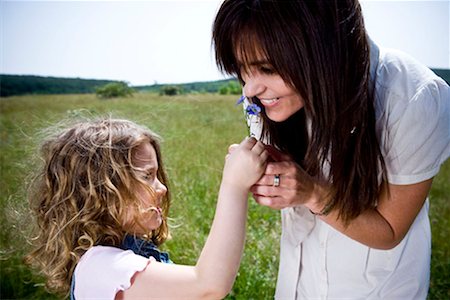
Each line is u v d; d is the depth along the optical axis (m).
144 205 1.11
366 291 1.21
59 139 1.16
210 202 2.86
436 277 2.44
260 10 0.82
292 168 0.99
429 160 1.00
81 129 1.16
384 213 1.06
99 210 1.08
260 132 1.26
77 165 1.10
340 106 0.89
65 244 1.09
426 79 0.99
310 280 1.30
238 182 0.98
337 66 0.86
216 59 0.96
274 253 2.43
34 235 1.25
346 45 0.87
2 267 2.39
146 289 0.96
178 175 3.03
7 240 2.35
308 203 1.04
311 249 1.27
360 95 0.92
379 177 1.04
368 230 1.06
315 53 0.84
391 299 1.20
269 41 0.83
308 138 1.18
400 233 1.08
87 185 1.09
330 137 0.93
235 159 0.99
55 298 2.33
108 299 0.95
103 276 0.97
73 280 1.01
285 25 0.82
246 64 0.90
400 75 1.00
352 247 1.19
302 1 0.82
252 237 2.54
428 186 1.04
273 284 2.27
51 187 1.14
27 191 1.30
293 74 0.85
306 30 0.82
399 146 0.99
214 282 0.93
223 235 0.95
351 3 0.88
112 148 1.10
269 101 0.95
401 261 1.19
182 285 0.94
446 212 2.85
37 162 1.29
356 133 0.96
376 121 1.00
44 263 1.16
